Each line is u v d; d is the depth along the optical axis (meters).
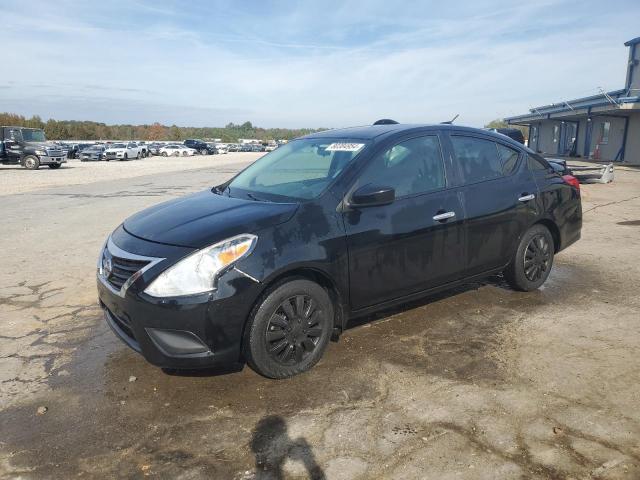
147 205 12.45
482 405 3.13
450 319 4.49
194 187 17.25
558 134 38.12
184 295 3.11
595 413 3.01
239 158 50.06
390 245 3.85
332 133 4.68
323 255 3.48
